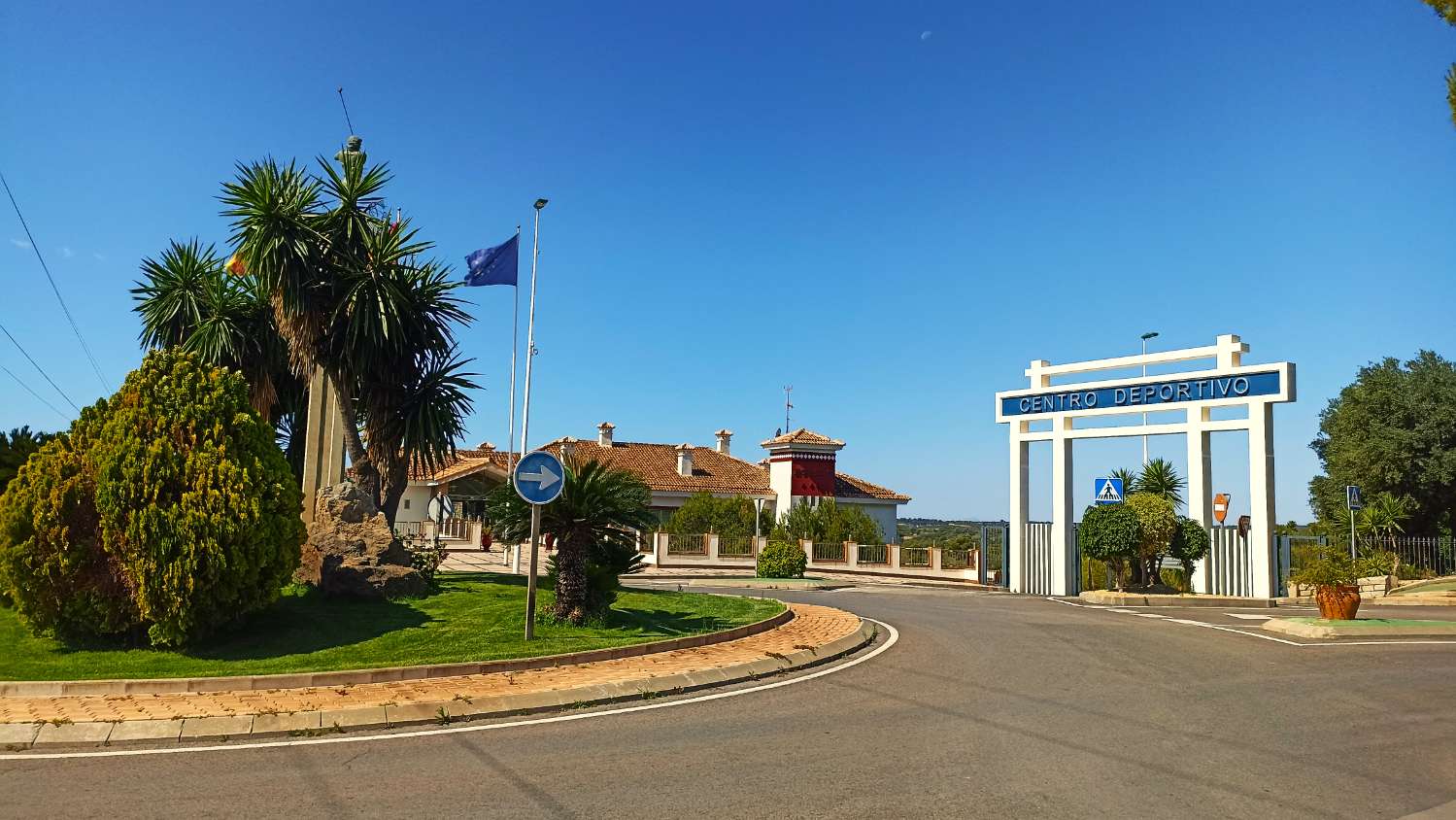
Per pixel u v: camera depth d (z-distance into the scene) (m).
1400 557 31.20
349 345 16.03
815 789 6.57
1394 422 41.25
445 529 41.44
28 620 10.93
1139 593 23.22
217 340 19.19
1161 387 25.19
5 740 7.56
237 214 15.80
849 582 31.80
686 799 6.32
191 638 11.05
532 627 11.88
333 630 11.95
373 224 17.14
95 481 10.90
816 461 52.72
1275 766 7.39
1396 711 9.55
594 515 12.86
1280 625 16.19
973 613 18.28
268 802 6.16
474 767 7.05
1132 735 8.33
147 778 6.68
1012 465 28.47
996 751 7.66
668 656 11.56
